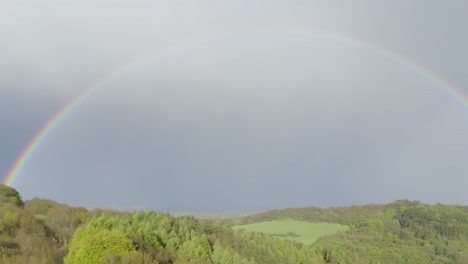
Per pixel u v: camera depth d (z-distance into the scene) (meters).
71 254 51.50
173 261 66.31
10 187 91.38
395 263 138.50
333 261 131.00
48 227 66.94
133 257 50.00
